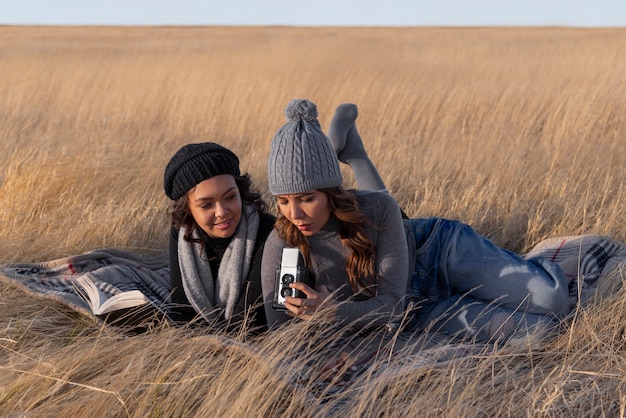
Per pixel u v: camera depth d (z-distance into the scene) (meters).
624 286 3.50
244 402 2.53
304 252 3.17
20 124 10.27
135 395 2.68
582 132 8.22
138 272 4.14
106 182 5.93
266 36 47.09
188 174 3.18
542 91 11.24
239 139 9.09
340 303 3.04
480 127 9.12
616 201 5.14
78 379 2.85
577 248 4.05
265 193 5.91
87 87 13.73
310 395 2.69
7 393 2.66
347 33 54.78
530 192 5.59
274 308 3.11
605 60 15.01
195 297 3.44
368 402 2.70
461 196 5.64
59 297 3.69
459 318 3.35
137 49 26.84
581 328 3.20
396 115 9.45
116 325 3.48
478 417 2.61
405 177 6.39
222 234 3.29
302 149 2.87
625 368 2.87
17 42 37.59
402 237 3.18
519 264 3.45
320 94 11.66
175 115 10.66
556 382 2.73
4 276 3.88
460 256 3.49
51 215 5.16
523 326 3.27
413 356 3.04
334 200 3.01
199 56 18.70
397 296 3.16
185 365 2.89
